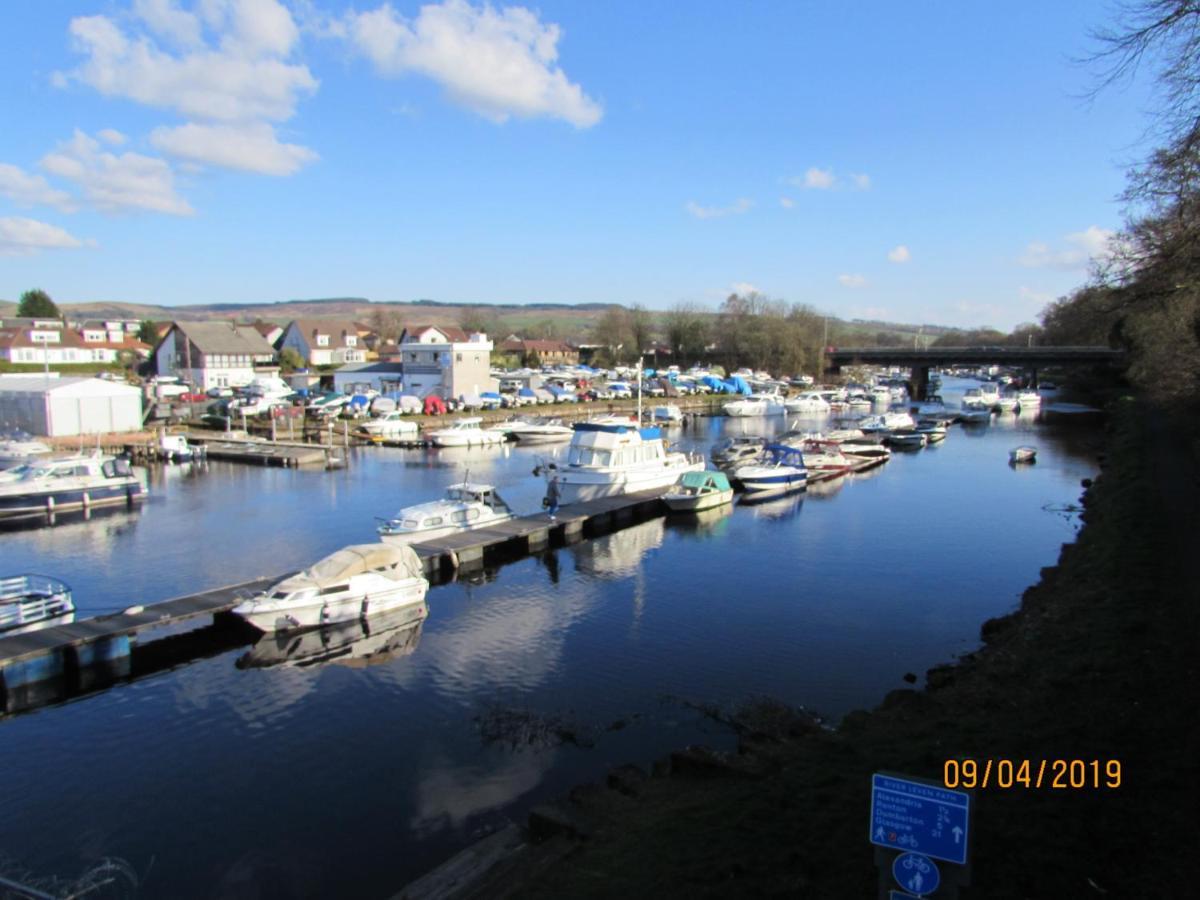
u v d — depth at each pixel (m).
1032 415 90.94
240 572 29.02
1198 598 18.06
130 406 61.47
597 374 118.06
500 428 67.50
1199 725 11.83
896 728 13.54
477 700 18.72
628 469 40.81
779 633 22.95
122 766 16.08
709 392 109.25
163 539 33.94
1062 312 88.31
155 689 19.61
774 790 11.48
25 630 20.97
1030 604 22.36
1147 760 11.08
